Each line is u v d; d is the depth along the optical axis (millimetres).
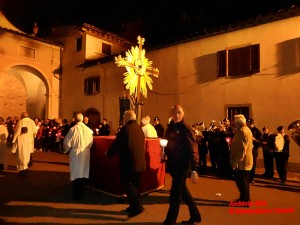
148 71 10008
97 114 18250
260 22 11289
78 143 6117
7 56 18000
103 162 6383
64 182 7820
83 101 19094
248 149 5699
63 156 13555
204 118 12906
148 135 7625
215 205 5871
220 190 7129
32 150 9570
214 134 9781
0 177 8406
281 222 4957
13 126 17172
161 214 5285
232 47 12148
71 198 6211
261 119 11195
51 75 20188
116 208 5574
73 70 19938
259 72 11336
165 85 14477
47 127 16297
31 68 19406
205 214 5316
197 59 13320
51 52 20234
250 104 11500
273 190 7316
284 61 10727
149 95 15164
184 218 5094
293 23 10578
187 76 13648
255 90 11414
